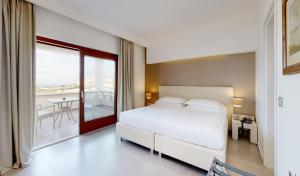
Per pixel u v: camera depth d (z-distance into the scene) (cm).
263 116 226
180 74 423
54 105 436
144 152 252
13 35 208
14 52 208
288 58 108
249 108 323
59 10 261
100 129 373
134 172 197
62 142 291
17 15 213
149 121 249
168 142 222
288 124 113
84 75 341
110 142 293
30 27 228
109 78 404
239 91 335
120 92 408
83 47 332
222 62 356
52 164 214
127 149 263
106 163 218
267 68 207
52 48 413
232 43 332
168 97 409
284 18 116
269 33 205
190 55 395
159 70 466
